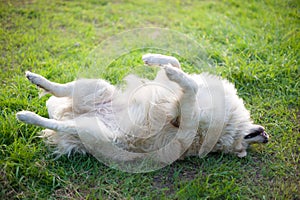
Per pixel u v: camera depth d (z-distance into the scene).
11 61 2.17
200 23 2.68
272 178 1.58
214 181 1.54
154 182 1.53
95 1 2.96
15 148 1.56
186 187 1.47
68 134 1.58
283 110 1.92
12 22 2.56
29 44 2.34
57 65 2.15
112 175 1.54
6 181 1.43
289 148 1.72
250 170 1.61
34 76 1.61
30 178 1.48
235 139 1.63
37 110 1.81
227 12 2.86
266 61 2.25
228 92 1.65
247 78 2.11
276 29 2.58
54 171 1.53
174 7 2.96
